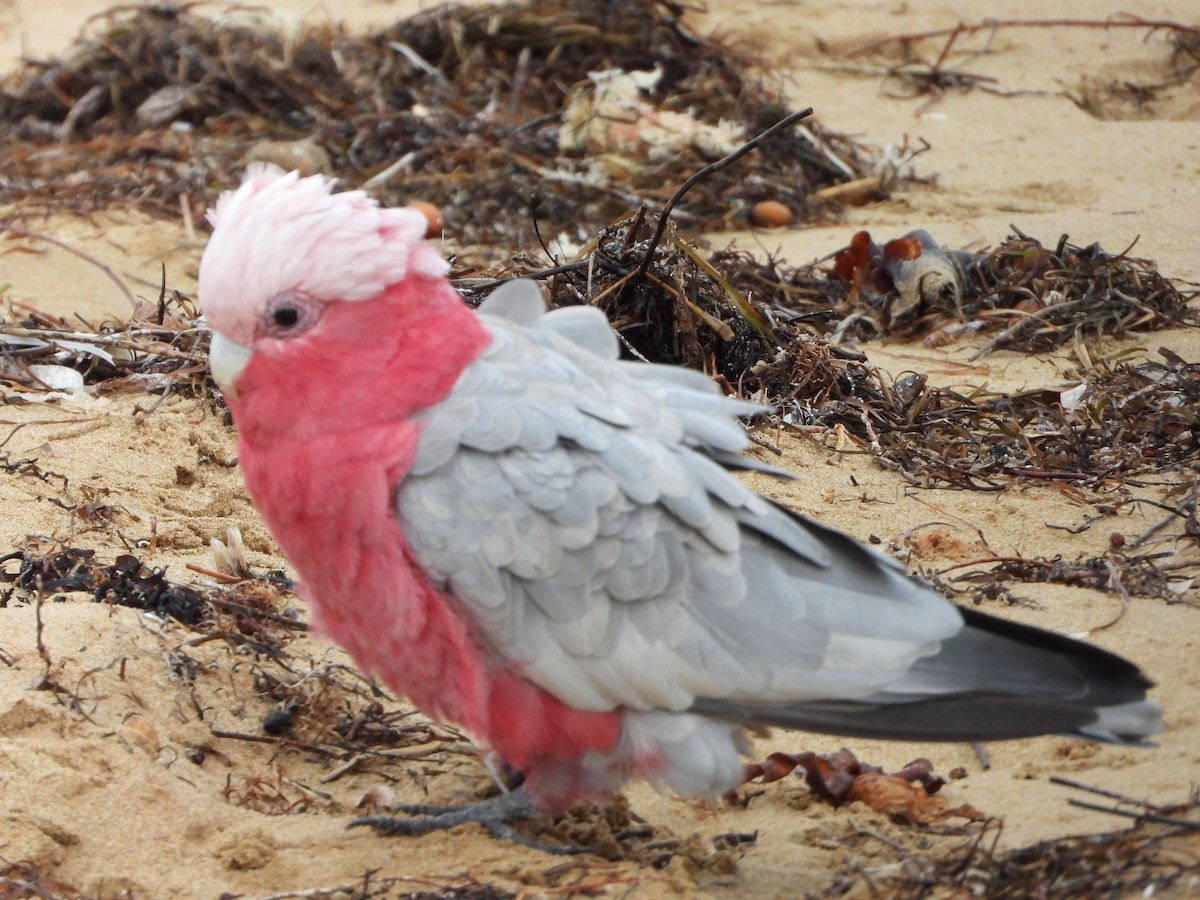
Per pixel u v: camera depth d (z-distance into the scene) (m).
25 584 9.38
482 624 7.22
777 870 7.54
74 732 7.92
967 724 7.16
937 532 10.48
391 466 7.18
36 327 13.30
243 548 10.09
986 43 22.16
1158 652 9.01
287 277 7.09
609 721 7.37
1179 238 15.92
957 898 6.96
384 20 22.97
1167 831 7.29
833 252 16.09
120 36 20.47
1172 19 22.52
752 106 19.19
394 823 7.74
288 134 18.66
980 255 15.09
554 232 16.56
